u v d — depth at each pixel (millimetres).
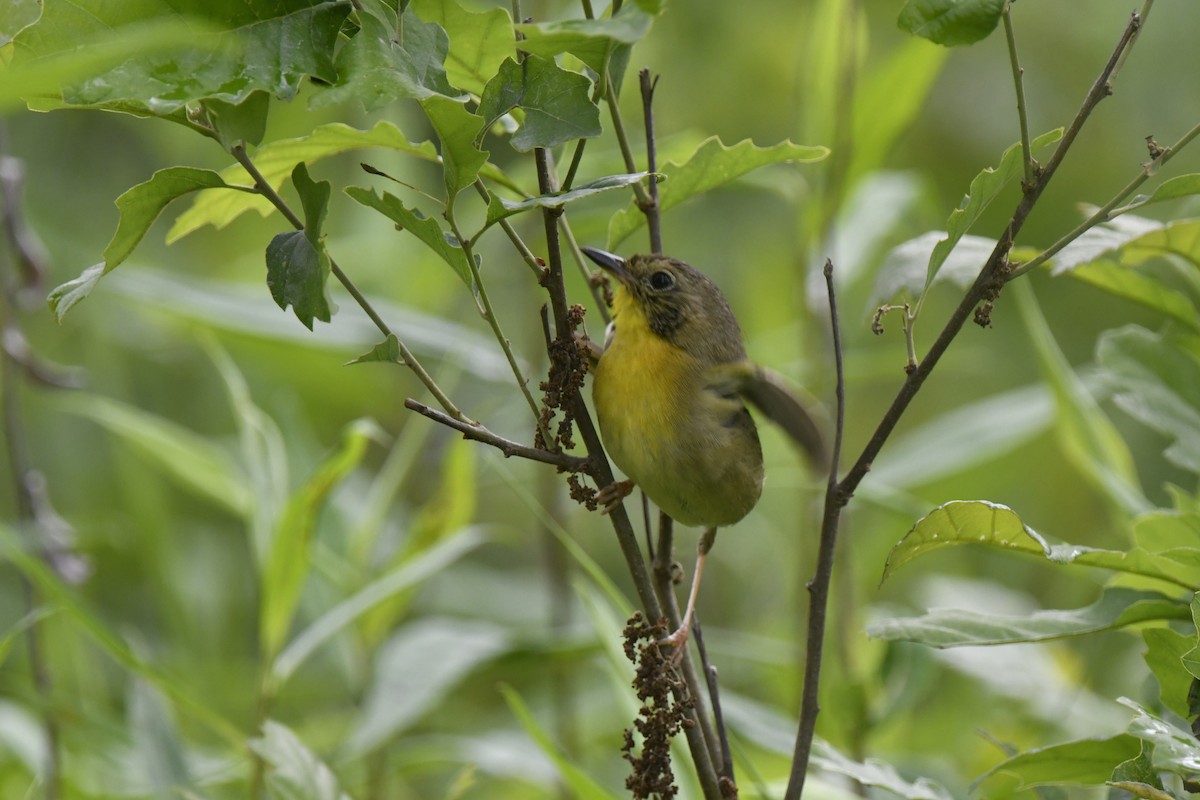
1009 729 10102
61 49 4406
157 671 7348
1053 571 13156
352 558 9781
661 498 7547
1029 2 15891
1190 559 5809
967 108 15797
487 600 12789
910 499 10547
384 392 13359
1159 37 15484
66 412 13289
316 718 10867
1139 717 4848
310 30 4633
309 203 4949
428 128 12703
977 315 5242
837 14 10539
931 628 5945
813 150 6234
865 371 11469
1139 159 15352
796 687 10125
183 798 7898
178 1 4547
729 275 15203
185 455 10359
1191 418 7277
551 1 11711
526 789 11055
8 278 8969
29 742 9164
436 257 12305
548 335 5488
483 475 13695
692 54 15805
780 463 12211
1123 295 7629
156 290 10078
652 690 5492
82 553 12000
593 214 10555
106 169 14539
